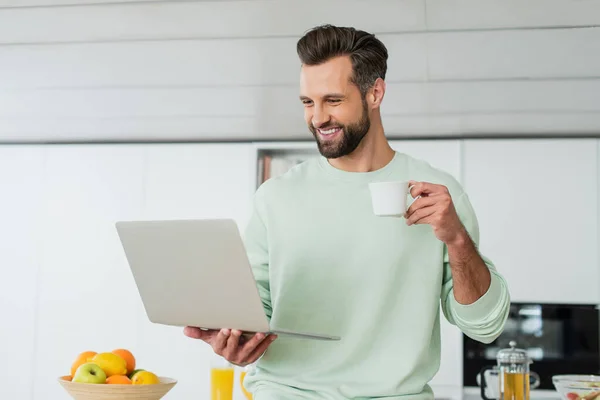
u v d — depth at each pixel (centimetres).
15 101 419
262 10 281
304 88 164
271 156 500
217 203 500
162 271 156
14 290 506
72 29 306
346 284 166
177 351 489
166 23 296
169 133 487
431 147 488
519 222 479
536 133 479
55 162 514
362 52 164
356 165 173
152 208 504
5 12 290
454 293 163
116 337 495
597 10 279
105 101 414
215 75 362
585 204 477
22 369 499
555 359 465
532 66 345
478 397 452
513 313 472
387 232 167
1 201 515
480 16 286
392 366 163
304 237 168
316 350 166
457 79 366
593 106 412
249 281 142
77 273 503
